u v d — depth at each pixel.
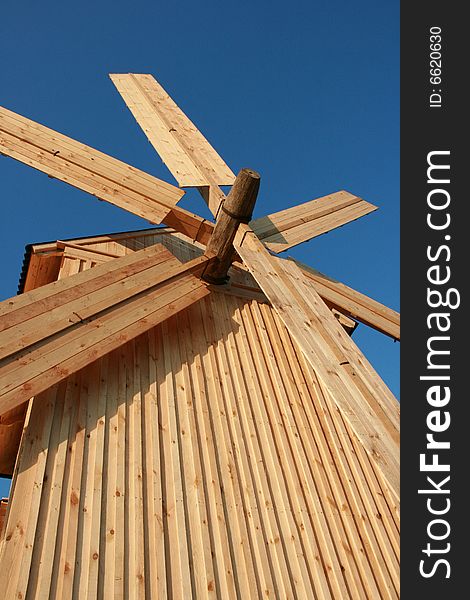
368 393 4.36
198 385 5.38
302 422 5.57
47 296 4.89
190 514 4.37
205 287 6.04
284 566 4.35
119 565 3.85
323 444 5.46
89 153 6.60
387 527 5.01
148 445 4.66
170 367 5.40
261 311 6.67
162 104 8.14
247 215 6.25
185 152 7.27
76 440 4.43
